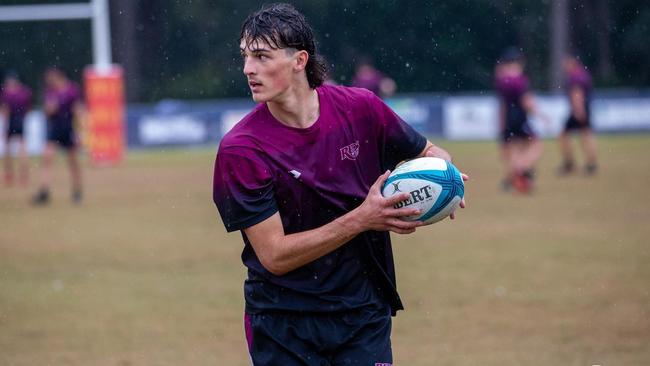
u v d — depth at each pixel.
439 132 108.00
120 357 26.02
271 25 15.23
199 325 29.52
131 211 56.53
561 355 25.41
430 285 34.62
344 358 16.14
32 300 33.34
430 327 28.72
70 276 37.50
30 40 136.88
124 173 79.19
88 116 92.69
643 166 75.69
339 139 15.84
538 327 28.42
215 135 106.06
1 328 29.42
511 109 62.47
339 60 138.88
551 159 84.00
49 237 47.22
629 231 45.53
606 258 39.03
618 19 144.00
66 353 26.42
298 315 16.05
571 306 30.92
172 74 142.75
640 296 32.06
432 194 15.84
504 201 57.91
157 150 103.50
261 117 15.80
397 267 38.34
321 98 15.91
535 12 140.00
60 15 90.62
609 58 144.75
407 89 140.25
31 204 60.53
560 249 41.41
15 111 74.19
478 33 139.38
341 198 15.91
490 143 101.44
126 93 141.12
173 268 38.91
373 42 138.50
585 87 70.75
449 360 25.11
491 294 32.91
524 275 36.03
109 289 35.00
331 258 15.90
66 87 60.88
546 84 140.75
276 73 15.31
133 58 141.62
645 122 107.88
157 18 141.62
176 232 48.47
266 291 16.14
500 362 24.80
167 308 31.83
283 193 15.68
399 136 16.77
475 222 49.91
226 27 142.38
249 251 16.44
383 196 15.99
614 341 26.70
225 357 26.03
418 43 139.12
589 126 71.25
